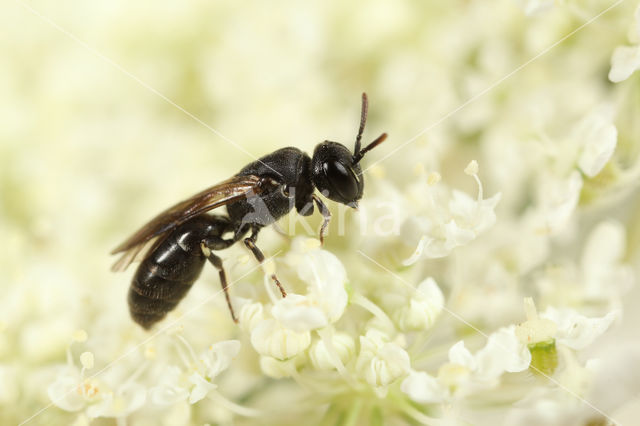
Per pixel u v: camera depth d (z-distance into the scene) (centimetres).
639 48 5
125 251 5
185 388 5
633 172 5
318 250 5
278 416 5
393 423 5
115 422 5
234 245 5
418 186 5
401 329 5
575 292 5
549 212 5
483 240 5
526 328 5
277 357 5
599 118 5
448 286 5
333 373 5
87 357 5
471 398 5
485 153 6
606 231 5
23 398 5
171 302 5
